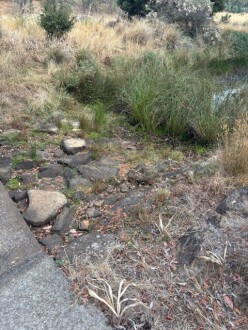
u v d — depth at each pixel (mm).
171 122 4367
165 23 10508
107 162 3633
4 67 5441
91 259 2270
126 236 2457
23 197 2967
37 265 2252
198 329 1848
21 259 2316
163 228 2441
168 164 3605
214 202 2740
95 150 3834
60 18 7285
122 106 5082
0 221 2641
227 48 9984
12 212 2746
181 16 10906
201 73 5973
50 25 7262
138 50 7875
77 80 5445
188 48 9289
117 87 5359
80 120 4512
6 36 6613
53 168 3396
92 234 2510
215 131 4039
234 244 2246
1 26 7086
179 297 2002
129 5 14414
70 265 2236
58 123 4410
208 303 1978
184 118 4312
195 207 2668
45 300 2016
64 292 2061
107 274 2117
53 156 3711
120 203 2852
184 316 1907
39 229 2648
